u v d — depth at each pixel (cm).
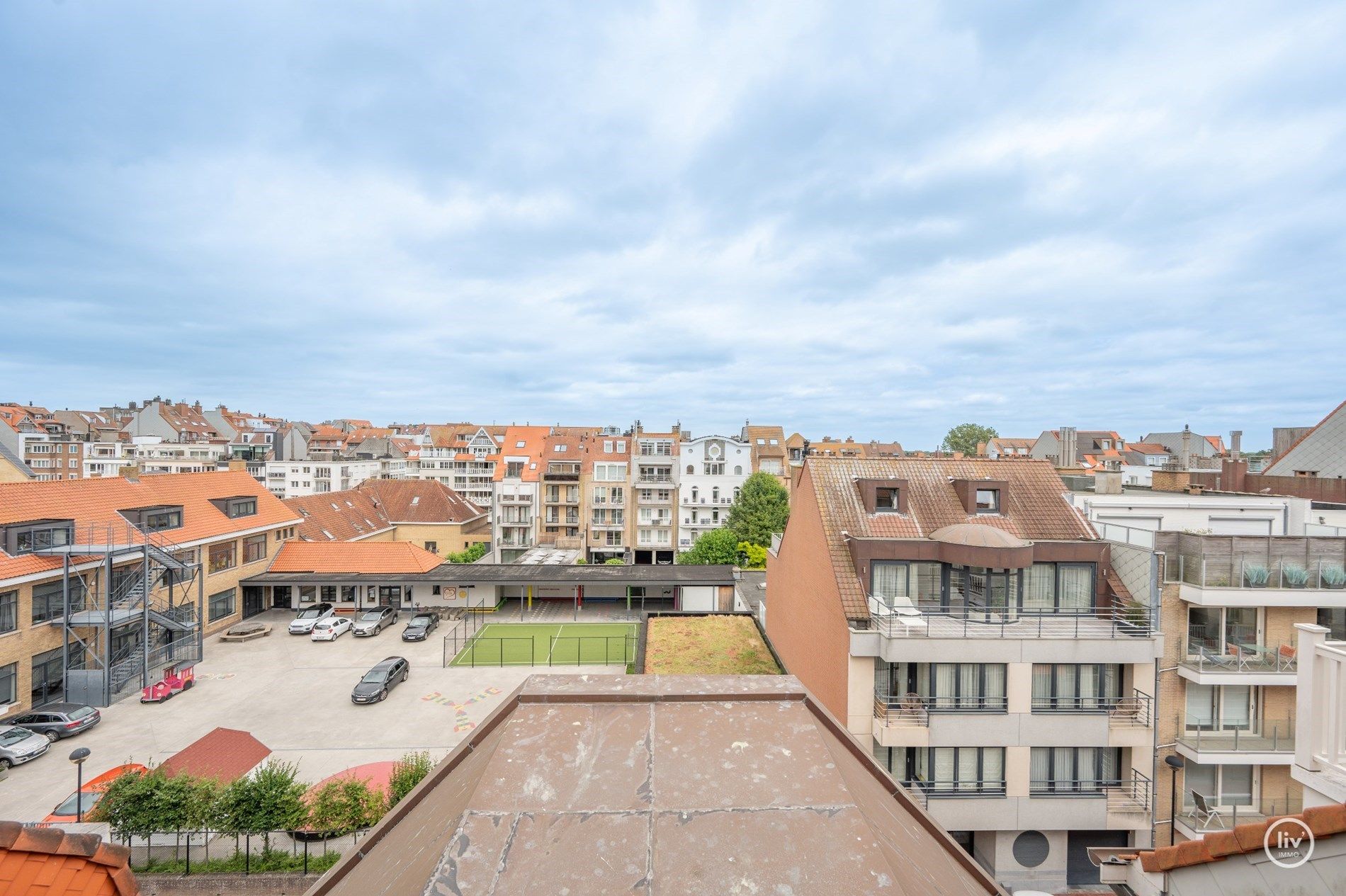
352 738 2559
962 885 347
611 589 4756
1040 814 1783
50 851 480
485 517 7325
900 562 1998
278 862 1777
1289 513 2453
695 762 344
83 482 3397
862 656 1812
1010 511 2208
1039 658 1786
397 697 3006
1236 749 1805
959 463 2355
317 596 4538
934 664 1831
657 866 279
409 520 6369
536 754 344
